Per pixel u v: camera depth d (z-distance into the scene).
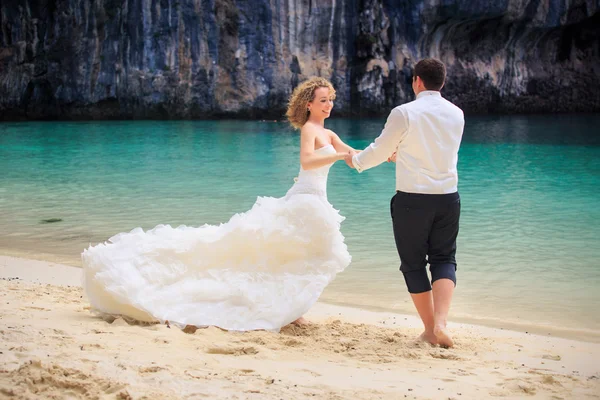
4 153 18.03
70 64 29.25
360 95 30.73
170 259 4.62
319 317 5.25
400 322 5.17
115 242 4.72
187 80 29.31
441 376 3.53
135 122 28.62
